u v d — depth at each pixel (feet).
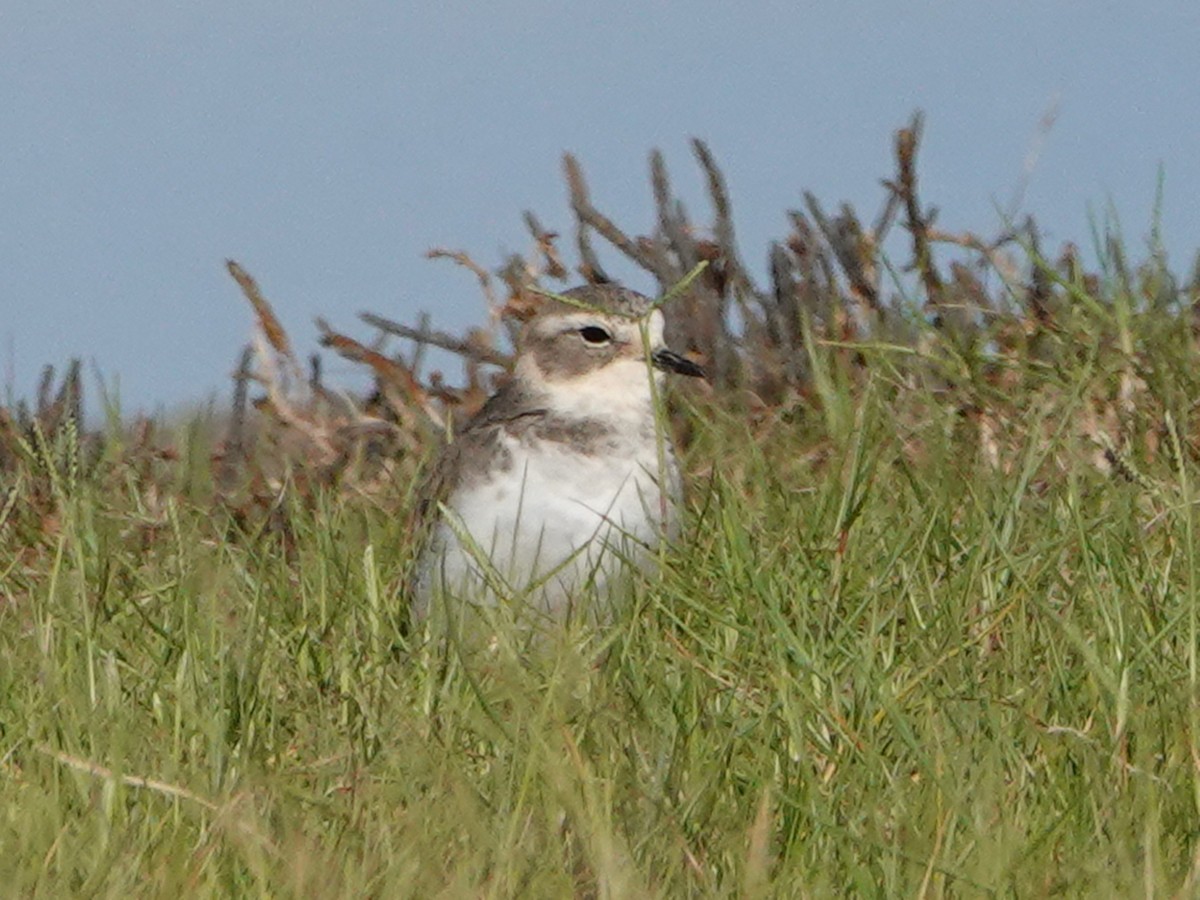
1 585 41.39
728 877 25.91
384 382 56.85
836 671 31.37
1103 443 41.93
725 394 56.13
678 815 27.14
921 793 27.76
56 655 33.76
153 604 38.75
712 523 40.68
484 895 24.99
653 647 32.68
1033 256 48.70
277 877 25.77
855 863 25.80
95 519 44.65
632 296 43.80
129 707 31.86
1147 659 30.99
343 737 30.96
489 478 41.65
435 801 27.86
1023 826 26.71
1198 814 27.07
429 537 42.01
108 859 25.67
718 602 35.99
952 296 55.62
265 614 35.83
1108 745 29.07
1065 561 37.47
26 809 27.48
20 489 50.44
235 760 29.60
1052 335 50.44
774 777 28.53
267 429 55.52
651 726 29.91
